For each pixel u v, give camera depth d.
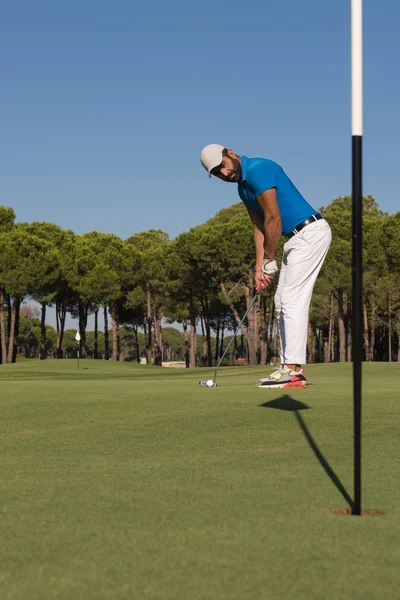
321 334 66.94
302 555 1.95
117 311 58.31
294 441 4.01
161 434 4.25
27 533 2.19
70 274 48.91
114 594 1.65
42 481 3.01
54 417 4.95
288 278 6.64
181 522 2.32
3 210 47.19
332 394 6.07
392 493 2.77
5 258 43.78
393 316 48.44
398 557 1.93
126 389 6.88
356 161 2.54
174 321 62.78
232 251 42.88
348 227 46.19
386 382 8.53
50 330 103.62
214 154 6.04
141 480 3.02
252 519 2.36
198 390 6.59
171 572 1.80
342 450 3.75
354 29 2.57
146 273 50.84
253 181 6.16
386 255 45.34
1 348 48.28
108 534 2.17
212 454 3.65
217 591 1.67
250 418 4.77
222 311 56.00
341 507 2.53
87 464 3.40
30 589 1.68
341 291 46.22
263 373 17.66
